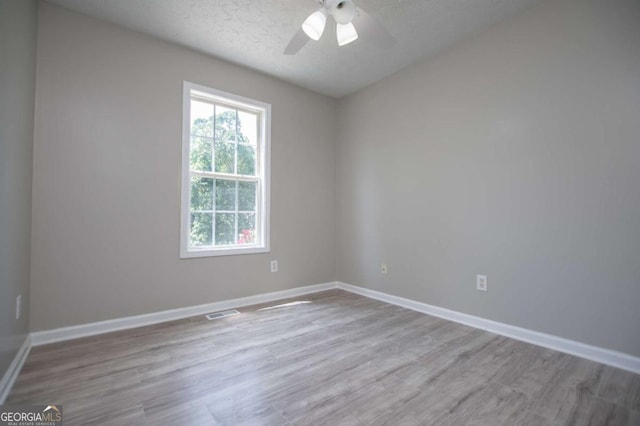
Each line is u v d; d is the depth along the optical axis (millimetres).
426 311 2863
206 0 2113
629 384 1631
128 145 2432
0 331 1450
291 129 3463
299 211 3537
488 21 2336
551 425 1317
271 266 3291
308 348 2076
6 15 1485
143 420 1326
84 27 2258
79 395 1508
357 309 2977
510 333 2283
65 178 2174
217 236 2973
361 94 3578
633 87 1772
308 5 2160
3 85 1452
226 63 2955
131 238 2441
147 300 2512
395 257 3176
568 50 2014
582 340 1953
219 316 2738
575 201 1985
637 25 1764
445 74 2736
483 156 2459
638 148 1757
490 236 2416
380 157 3350
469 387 1605
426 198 2885
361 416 1366
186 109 2715
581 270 1961
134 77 2465
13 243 1652
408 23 2352
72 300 2197
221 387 1593
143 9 2207
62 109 2164
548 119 2102
